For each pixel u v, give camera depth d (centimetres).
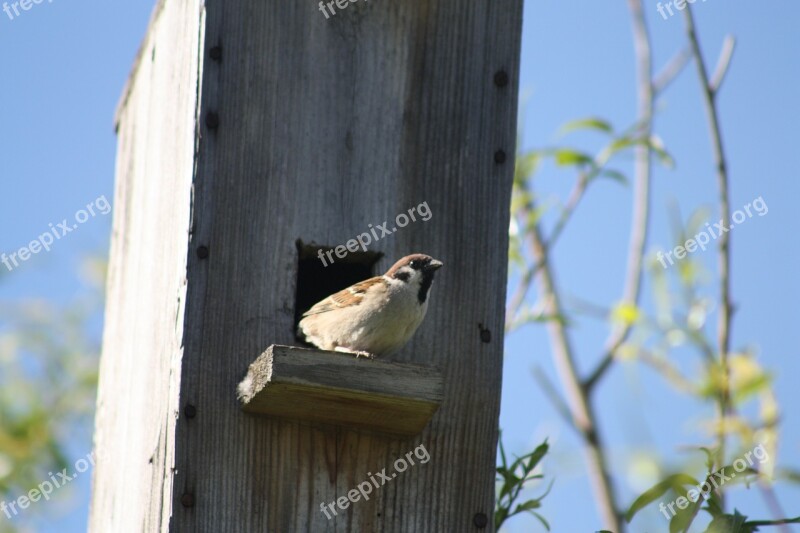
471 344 1091
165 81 1191
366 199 1109
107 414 1260
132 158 1303
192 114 1084
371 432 1053
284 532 1012
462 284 1103
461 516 1048
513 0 1179
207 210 1062
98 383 1462
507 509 1077
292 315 1064
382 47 1144
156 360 1073
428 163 1127
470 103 1147
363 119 1126
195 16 1119
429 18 1159
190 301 1037
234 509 1004
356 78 1132
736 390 1234
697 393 1270
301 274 1213
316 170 1102
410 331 1063
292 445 1031
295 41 1124
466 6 1166
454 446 1063
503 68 1160
